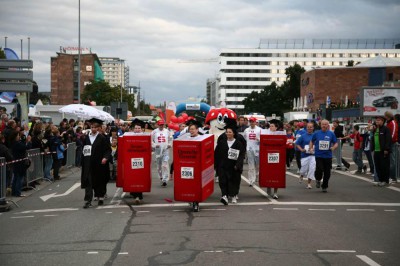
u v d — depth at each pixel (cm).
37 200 1352
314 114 5656
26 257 716
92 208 1184
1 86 1836
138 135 1209
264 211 1098
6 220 1050
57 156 1848
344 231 875
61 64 14512
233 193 1220
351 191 1442
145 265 661
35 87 5909
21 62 1858
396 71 8281
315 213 1069
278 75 18188
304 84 9438
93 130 1230
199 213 1079
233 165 1211
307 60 18062
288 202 1233
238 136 1223
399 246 762
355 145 2011
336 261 672
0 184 1201
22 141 1436
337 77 8594
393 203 1209
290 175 1959
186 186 1094
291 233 858
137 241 806
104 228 924
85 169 1202
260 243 782
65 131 2208
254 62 18238
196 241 800
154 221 988
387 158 1548
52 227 948
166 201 1273
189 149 1091
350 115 6072
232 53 18250
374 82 8400
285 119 6544
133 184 1207
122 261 682
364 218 1007
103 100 9475
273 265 654
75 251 745
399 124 1683
